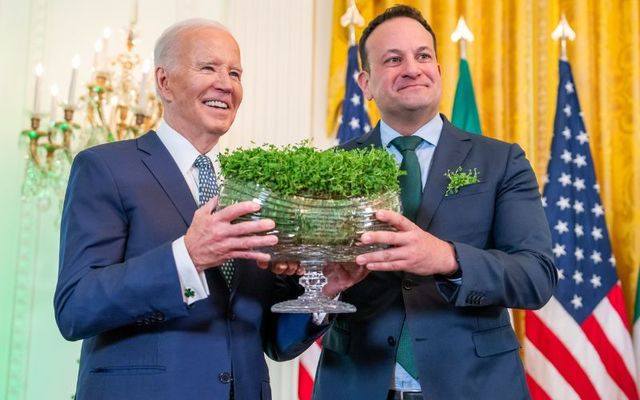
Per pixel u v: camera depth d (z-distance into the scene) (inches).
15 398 160.9
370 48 95.8
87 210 74.4
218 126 83.0
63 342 165.5
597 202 176.7
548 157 181.0
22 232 166.1
